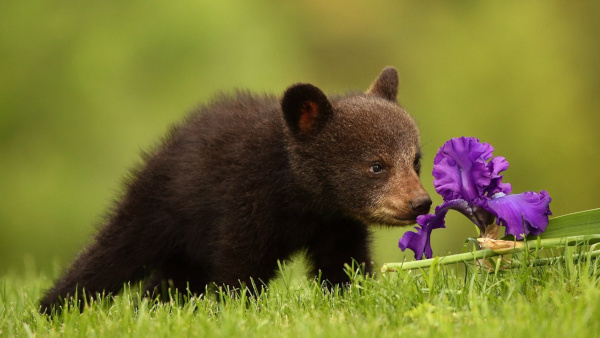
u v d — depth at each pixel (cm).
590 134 3572
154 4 3195
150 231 1125
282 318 823
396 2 3978
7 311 973
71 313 921
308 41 3853
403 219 968
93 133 3142
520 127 3541
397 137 994
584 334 642
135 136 3055
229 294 948
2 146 3203
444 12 3922
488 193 871
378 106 1019
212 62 3142
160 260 1147
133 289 1189
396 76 1129
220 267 1023
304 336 699
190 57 3134
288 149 1012
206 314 845
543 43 3716
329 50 3934
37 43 3244
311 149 1005
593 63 3706
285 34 3609
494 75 3641
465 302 788
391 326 738
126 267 1141
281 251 1041
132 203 1138
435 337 680
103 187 3062
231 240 1012
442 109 3581
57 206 3106
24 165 3177
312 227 1046
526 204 841
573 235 841
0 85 3225
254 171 1012
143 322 797
